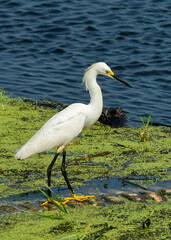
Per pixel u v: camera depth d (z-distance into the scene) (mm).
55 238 7684
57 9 25672
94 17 24703
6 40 21938
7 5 26016
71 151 11758
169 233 7938
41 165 10875
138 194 9516
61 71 18828
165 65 19688
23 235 7750
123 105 15938
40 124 13492
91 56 20453
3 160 10953
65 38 22328
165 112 15406
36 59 20094
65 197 9367
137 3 26734
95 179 10234
